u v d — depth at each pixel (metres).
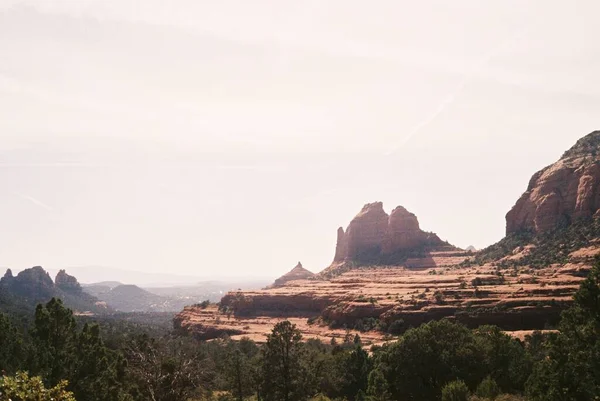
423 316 139.50
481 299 134.75
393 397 68.56
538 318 120.50
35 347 49.56
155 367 51.78
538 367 42.22
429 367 65.25
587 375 37.41
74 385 49.69
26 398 21.53
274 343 66.94
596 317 38.88
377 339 140.38
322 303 196.00
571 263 156.50
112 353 69.62
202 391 74.50
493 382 56.91
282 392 65.88
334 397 76.56
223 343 149.50
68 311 54.41
